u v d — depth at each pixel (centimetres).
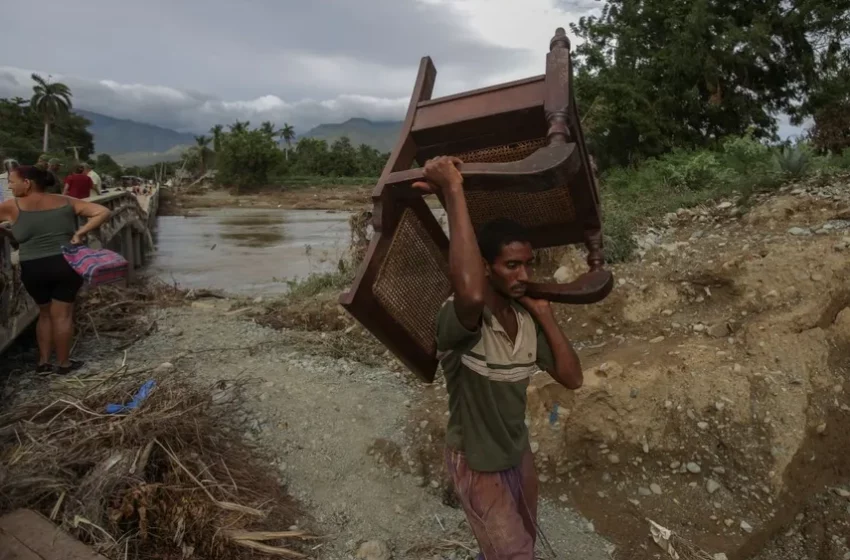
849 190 624
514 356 228
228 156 5659
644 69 2017
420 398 477
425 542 342
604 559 339
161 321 681
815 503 363
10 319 520
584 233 261
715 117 1989
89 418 390
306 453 412
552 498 386
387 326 248
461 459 237
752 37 1792
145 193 3481
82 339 613
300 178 6675
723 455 379
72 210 512
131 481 331
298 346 595
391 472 400
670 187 988
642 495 378
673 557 336
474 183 211
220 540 313
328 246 1817
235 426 430
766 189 719
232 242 1994
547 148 200
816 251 462
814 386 395
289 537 333
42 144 7238
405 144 259
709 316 478
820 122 1091
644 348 449
